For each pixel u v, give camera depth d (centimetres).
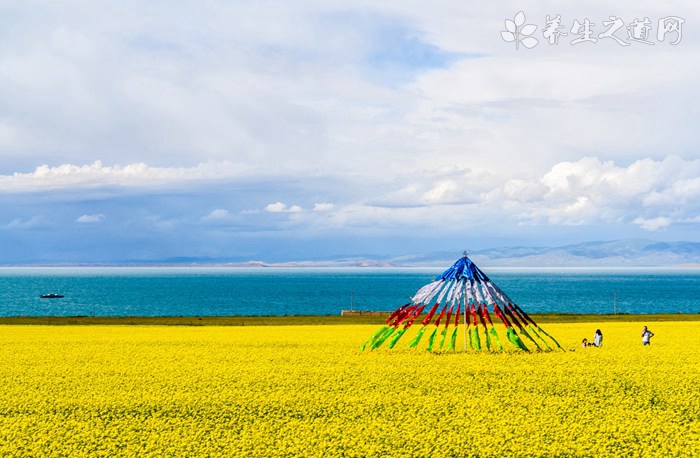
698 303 15088
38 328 5672
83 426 2073
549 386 2634
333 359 3353
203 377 2850
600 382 2700
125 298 17575
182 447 1859
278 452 1812
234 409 2297
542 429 2012
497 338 3688
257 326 6012
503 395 2477
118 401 2408
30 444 1889
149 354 3603
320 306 14188
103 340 4444
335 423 2100
